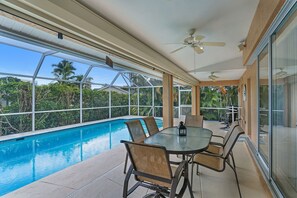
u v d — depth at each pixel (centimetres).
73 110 858
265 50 291
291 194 192
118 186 267
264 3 215
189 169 335
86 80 915
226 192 252
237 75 812
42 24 205
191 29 316
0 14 221
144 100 1228
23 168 417
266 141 291
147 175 196
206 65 651
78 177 296
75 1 201
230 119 930
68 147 595
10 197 238
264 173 274
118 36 287
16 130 645
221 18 282
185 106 1173
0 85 601
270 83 248
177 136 314
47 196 239
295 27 173
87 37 251
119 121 1073
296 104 183
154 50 429
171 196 177
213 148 343
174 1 227
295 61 179
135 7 234
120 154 419
